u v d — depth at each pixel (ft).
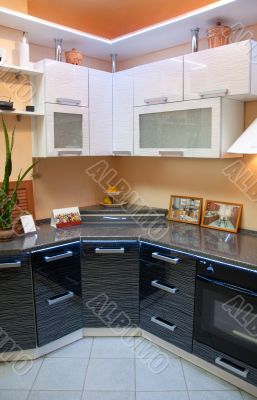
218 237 7.98
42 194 9.68
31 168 8.23
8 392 6.73
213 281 6.76
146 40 8.84
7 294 7.20
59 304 7.92
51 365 7.57
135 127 9.11
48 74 8.20
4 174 7.87
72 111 8.75
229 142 7.68
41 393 6.72
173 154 8.32
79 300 8.34
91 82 9.11
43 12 9.07
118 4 8.88
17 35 8.19
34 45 9.21
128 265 8.18
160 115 8.55
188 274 7.19
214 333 6.91
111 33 10.32
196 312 7.16
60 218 9.02
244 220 8.44
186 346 7.48
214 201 8.92
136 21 9.63
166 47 9.44
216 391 6.79
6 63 8.03
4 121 8.28
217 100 7.32
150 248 7.86
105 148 9.65
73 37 8.63
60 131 8.60
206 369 7.39
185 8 8.63
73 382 7.03
